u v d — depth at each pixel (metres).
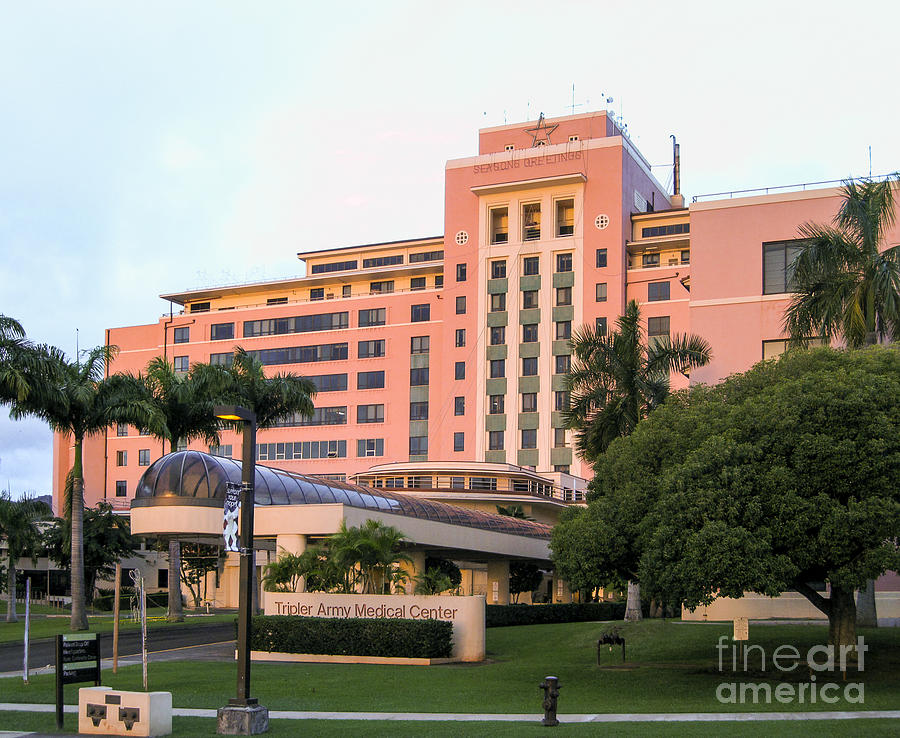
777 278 43.06
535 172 91.62
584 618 50.06
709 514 22.86
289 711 21.09
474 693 23.69
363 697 23.16
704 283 43.94
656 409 28.75
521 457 88.94
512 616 44.84
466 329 92.69
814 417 23.27
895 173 34.72
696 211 44.56
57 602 74.31
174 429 53.00
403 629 30.16
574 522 27.81
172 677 26.64
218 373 54.59
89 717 18.50
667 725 18.36
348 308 99.00
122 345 108.81
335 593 32.78
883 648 28.73
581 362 42.62
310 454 98.00
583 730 17.69
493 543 50.53
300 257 106.50
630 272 88.12
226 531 18.34
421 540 43.78
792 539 22.62
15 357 42.31
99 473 106.38
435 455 92.69
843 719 19.03
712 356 43.09
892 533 22.42
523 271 91.50
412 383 95.12
